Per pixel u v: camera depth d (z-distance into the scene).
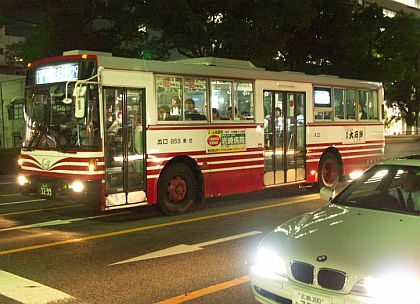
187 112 10.55
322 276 4.02
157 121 9.99
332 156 14.09
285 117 12.70
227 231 8.90
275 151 12.44
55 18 18.23
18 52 19.34
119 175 9.41
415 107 51.97
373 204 5.49
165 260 7.06
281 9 20.27
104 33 19.39
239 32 19.08
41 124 9.92
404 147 36.53
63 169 9.34
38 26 19.42
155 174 9.98
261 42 19.81
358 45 26.44
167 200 10.29
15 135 22.08
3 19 19.75
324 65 27.70
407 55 32.44
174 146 10.28
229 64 11.88
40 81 9.98
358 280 3.84
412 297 3.64
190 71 10.55
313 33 26.00
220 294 5.67
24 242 8.13
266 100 12.22
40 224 9.55
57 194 9.48
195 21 18.52
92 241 8.19
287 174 12.75
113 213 10.68
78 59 9.20
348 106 14.52
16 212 10.83
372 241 4.27
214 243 8.02
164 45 20.47
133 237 8.46
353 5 26.91
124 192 9.48
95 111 9.05
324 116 13.76
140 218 10.13
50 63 9.76
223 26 19.03
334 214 5.17
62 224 9.55
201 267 6.71
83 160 9.04
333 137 13.99
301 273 4.16
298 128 13.06
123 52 19.55
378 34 29.89
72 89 9.35
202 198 10.84
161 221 9.82
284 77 12.59
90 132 9.03
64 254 7.40
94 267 6.73
